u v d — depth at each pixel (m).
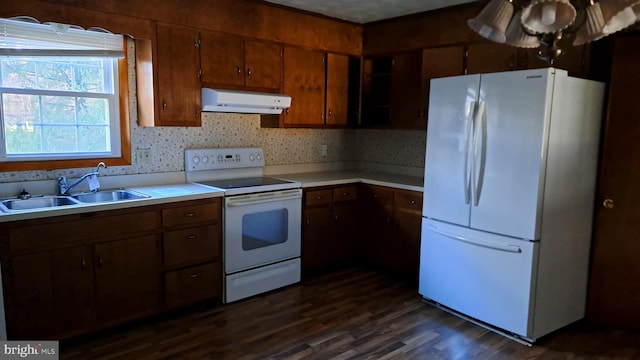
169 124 3.15
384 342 2.77
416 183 3.76
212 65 3.31
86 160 3.05
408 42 3.93
